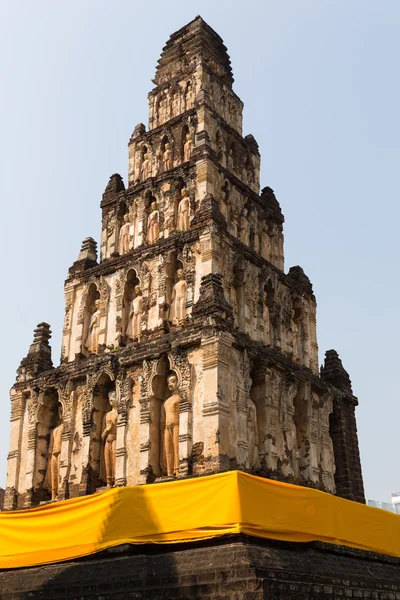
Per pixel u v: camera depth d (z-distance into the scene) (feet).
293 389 104.73
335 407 115.44
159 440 94.94
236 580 61.31
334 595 68.74
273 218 124.88
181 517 68.23
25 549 77.36
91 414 101.91
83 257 119.34
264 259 113.39
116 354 102.32
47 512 77.61
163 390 97.71
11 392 112.68
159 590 65.05
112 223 120.16
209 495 67.56
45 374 109.50
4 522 80.38
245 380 94.27
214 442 85.97
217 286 96.37
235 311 105.19
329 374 120.47
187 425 89.40
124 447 96.02
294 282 119.03
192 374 92.73
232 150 125.08
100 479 99.30
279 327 111.86
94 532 72.84
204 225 103.30
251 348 97.40
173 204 112.88
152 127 129.08
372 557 84.07
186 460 87.51
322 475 106.11
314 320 120.98
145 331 103.96
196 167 111.75
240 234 115.85
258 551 64.75
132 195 119.65
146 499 71.15
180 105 126.72
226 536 65.62
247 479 67.46
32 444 106.32
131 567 68.59
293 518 70.85
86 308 114.11
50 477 104.68
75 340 112.16
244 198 120.06
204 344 91.81
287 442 99.96
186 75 128.16
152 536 69.05
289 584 62.95
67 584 71.51
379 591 77.51
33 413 108.58
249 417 94.73
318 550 74.69
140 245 113.91
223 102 129.18
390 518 87.92
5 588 76.38
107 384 104.58
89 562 72.74
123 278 110.63
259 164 130.00
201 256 101.86
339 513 78.33
